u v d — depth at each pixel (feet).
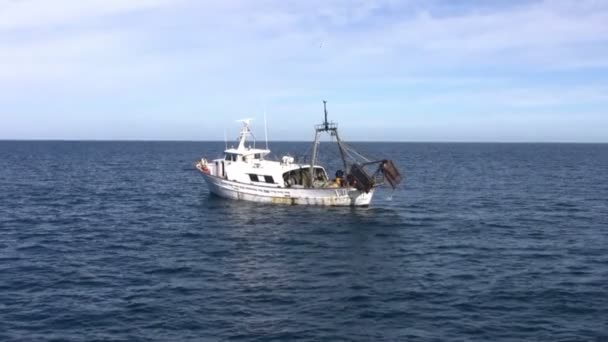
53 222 149.48
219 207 174.09
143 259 108.17
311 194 167.63
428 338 69.36
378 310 78.95
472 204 188.75
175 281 92.94
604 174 323.37
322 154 553.64
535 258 109.19
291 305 80.94
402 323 74.23
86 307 79.71
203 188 240.12
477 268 101.60
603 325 73.26
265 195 175.83
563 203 190.90
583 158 541.75
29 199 195.62
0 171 317.63
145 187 242.58
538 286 89.86
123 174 313.73
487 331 71.51
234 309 79.20
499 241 125.90
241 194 181.88
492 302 82.23
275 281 93.09
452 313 77.82
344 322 74.49
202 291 87.40
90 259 107.86
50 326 72.74
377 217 156.66
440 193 221.46
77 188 234.58
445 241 125.80
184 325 73.26
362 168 159.84
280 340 68.69
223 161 189.98
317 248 118.01
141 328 72.23
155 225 145.59
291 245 120.88
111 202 190.90
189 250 116.26
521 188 242.58
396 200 197.77
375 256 111.14
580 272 98.43
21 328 71.97
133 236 131.13
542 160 497.05
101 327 72.49
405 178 291.17
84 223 148.56
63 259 107.55
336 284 91.35
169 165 406.62
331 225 143.74
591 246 120.26
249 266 103.04
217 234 132.98
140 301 82.38
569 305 80.64
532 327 72.69
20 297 83.82
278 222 147.84
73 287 89.20
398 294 86.02
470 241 125.90
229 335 70.13
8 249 115.75
